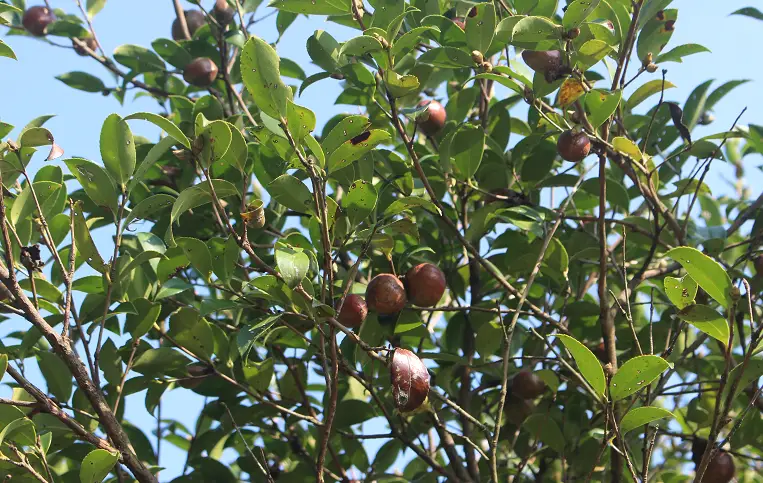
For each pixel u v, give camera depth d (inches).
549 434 131.5
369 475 147.6
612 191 148.0
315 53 133.0
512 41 120.3
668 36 135.4
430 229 158.7
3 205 98.8
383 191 145.8
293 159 106.8
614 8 137.0
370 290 119.3
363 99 143.6
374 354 97.7
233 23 174.4
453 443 139.6
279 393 148.6
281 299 106.0
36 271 117.3
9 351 132.5
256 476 148.9
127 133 110.1
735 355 152.6
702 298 133.7
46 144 105.7
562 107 123.3
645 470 101.3
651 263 158.7
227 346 135.6
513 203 143.3
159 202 108.6
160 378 129.7
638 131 157.6
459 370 151.3
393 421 146.1
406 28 146.9
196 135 98.9
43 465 111.0
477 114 169.0
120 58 172.7
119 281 114.9
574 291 155.0
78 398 129.7
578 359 96.1
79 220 107.1
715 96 154.0
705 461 94.7
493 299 151.4
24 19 176.1
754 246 144.6
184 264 118.3
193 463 143.3
